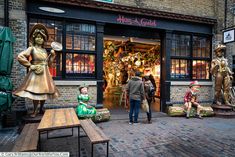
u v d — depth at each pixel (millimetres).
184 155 4219
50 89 5875
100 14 7750
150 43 12031
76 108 6887
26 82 5723
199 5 9445
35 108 5930
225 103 8812
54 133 5648
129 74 13055
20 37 6660
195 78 9688
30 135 3904
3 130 5984
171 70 9211
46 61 6031
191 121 7391
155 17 8539
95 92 7855
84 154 4199
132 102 6930
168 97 8859
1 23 6449
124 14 8078
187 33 9367
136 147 4660
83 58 7809
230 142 5059
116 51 14031
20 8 6648
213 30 9758
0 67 5738
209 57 9914
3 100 5695
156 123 6996
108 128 6277
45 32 6078
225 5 9719
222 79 8734
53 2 7047
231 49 9984
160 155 4211
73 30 7605
